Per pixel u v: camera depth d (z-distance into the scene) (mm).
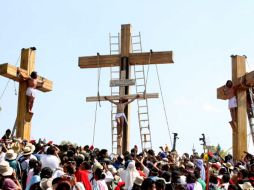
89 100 23906
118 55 24766
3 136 17828
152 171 13859
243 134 23625
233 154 23828
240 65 24062
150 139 24703
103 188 13172
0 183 10664
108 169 15242
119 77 24547
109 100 23781
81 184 12156
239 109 23766
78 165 13750
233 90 23969
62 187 9766
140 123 24703
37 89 24031
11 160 13992
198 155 20359
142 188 10578
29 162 12938
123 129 24016
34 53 23625
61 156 15023
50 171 11406
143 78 24359
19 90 23188
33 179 11672
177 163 18641
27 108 23000
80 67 25203
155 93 23516
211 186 14531
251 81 22984
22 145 17344
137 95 23594
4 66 21859
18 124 22906
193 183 13727
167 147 22500
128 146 24000
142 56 24516
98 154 17234
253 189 14023
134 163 14859
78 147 17391
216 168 17953
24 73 22828
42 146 16078
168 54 24156
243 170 15359
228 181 14898
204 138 14703
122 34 25031
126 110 24203
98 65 24938
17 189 10750
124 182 14477
